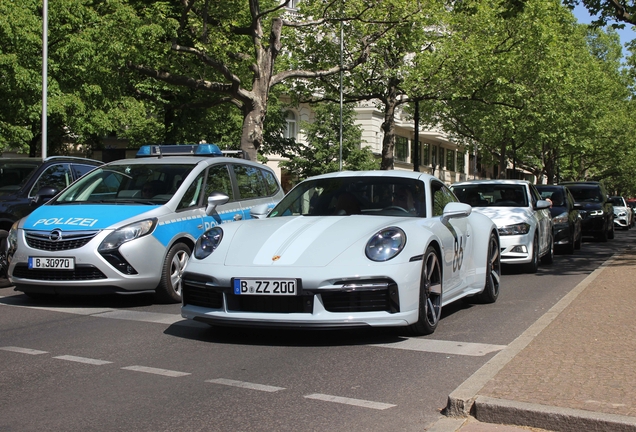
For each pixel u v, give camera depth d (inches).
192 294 243.4
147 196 347.9
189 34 761.6
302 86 1087.0
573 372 183.0
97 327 271.1
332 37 979.9
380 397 177.2
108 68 746.2
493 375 180.4
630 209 1594.5
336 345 237.0
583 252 719.1
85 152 1261.1
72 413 165.6
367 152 1364.4
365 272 224.8
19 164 426.0
